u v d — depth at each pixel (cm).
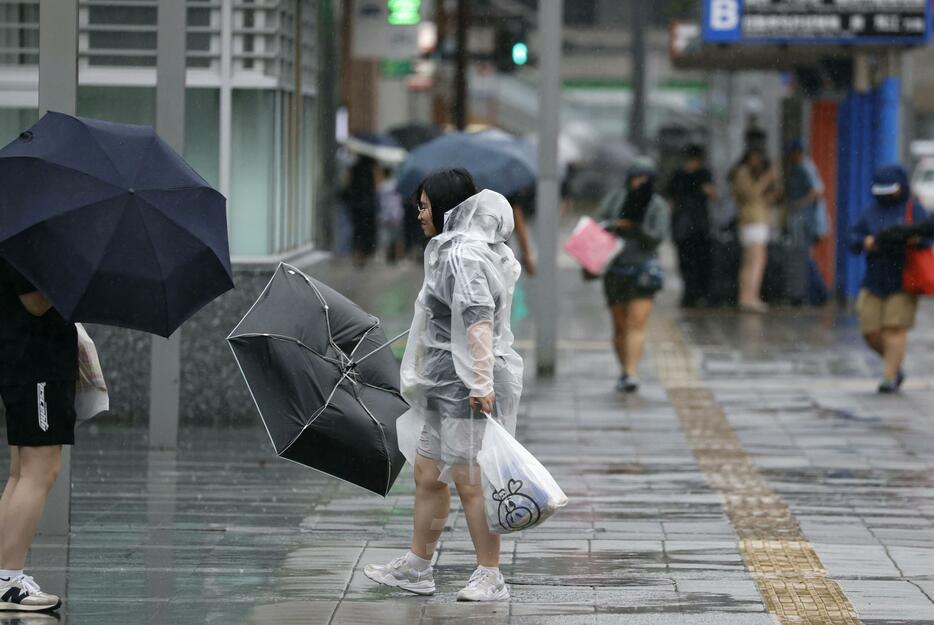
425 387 1747
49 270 1606
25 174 1656
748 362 4278
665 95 15350
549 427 3167
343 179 7900
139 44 3127
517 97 13862
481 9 8650
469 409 1720
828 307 5891
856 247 3650
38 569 1912
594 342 4759
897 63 5497
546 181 3888
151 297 1636
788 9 5238
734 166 6081
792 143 5869
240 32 3145
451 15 9169
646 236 3653
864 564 1983
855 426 3200
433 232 1764
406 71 10788
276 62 3156
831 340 4812
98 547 2048
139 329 1645
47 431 1683
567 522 2252
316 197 3753
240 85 3147
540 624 1659
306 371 1783
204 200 1709
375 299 5850
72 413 1705
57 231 1616
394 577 1823
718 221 6756
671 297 6359
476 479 1752
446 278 1720
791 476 2648
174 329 1662
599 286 6869
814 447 2947
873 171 5634
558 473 2664
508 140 5047
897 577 1906
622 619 1680
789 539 2144
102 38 3127
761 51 5850
